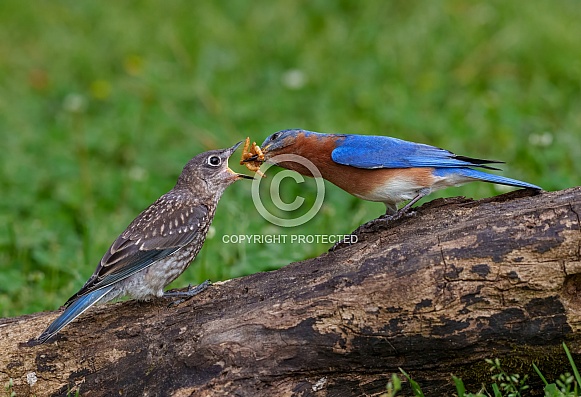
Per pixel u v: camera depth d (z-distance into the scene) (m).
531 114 17.19
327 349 8.38
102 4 23.19
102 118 18.72
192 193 10.08
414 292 8.25
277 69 20.09
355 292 8.37
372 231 9.52
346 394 8.51
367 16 21.27
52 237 13.80
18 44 22.25
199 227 9.82
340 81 18.97
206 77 19.58
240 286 8.99
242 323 8.52
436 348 8.33
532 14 20.25
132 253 9.30
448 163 10.13
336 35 20.66
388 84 18.67
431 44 19.75
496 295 8.22
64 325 8.71
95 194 15.57
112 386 8.75
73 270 12.48
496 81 18.70
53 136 17.75
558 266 8.16
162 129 17.67
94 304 9.38
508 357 8.36
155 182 15.65
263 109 18.22
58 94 20.14
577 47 19.30
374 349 8.36
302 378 8.46
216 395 8.38
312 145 10.40
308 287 8.55
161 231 9.54
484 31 19.95
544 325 8.23
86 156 17.09
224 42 21.02
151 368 8.68
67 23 22.84
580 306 8.24
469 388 8.59
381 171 10.17
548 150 15.38
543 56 19.12
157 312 9.12
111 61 21.12
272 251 12.28
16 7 23.34
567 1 21.30
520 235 8.24
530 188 9.29
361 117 17.55
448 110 17.55
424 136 16.62
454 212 8.91
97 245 13.38
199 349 8.52
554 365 8.41
